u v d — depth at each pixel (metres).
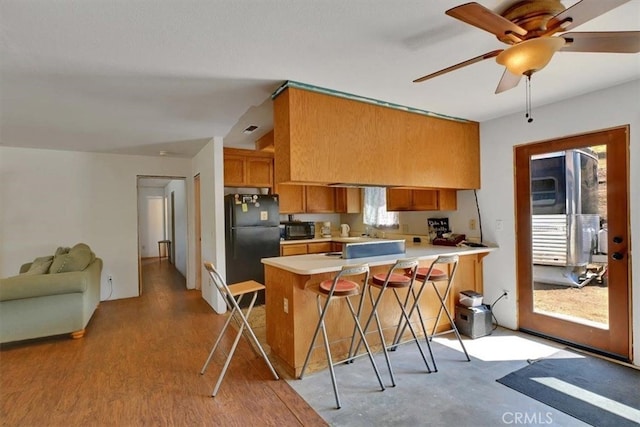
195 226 5.55
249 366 2.73
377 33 1.83
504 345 3.04
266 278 3.04
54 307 3.26
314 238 5.38
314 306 2.64
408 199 4.09
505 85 2.13
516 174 3.39
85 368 2.70
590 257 2.88
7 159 4.45
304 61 2.15
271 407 2.14
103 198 4.97
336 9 1.60
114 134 3.88
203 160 4.70
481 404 2.14
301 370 2.57
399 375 2.53
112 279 5.00
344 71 2.31
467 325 3.28
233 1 1.51
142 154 5.14
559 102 3.03
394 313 3.10
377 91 2.71
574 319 2.99
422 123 3.25
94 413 2.09
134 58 2.05
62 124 3.41
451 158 3.46
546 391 2.27
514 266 3.40
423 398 2.22
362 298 2.50
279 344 2.79
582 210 2.93
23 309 3.14
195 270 5.61
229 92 2.64
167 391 2.34
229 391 2.34
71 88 2.47
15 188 4.48
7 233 4.44
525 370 2.57
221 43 1.90
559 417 1.99
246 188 5.21
